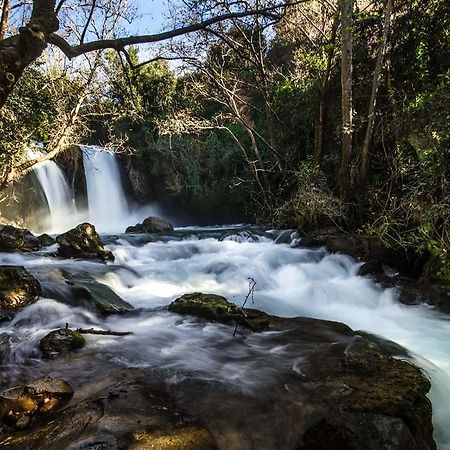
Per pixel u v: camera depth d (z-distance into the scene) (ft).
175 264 31.60
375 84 32.76
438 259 23.91
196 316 19.04
